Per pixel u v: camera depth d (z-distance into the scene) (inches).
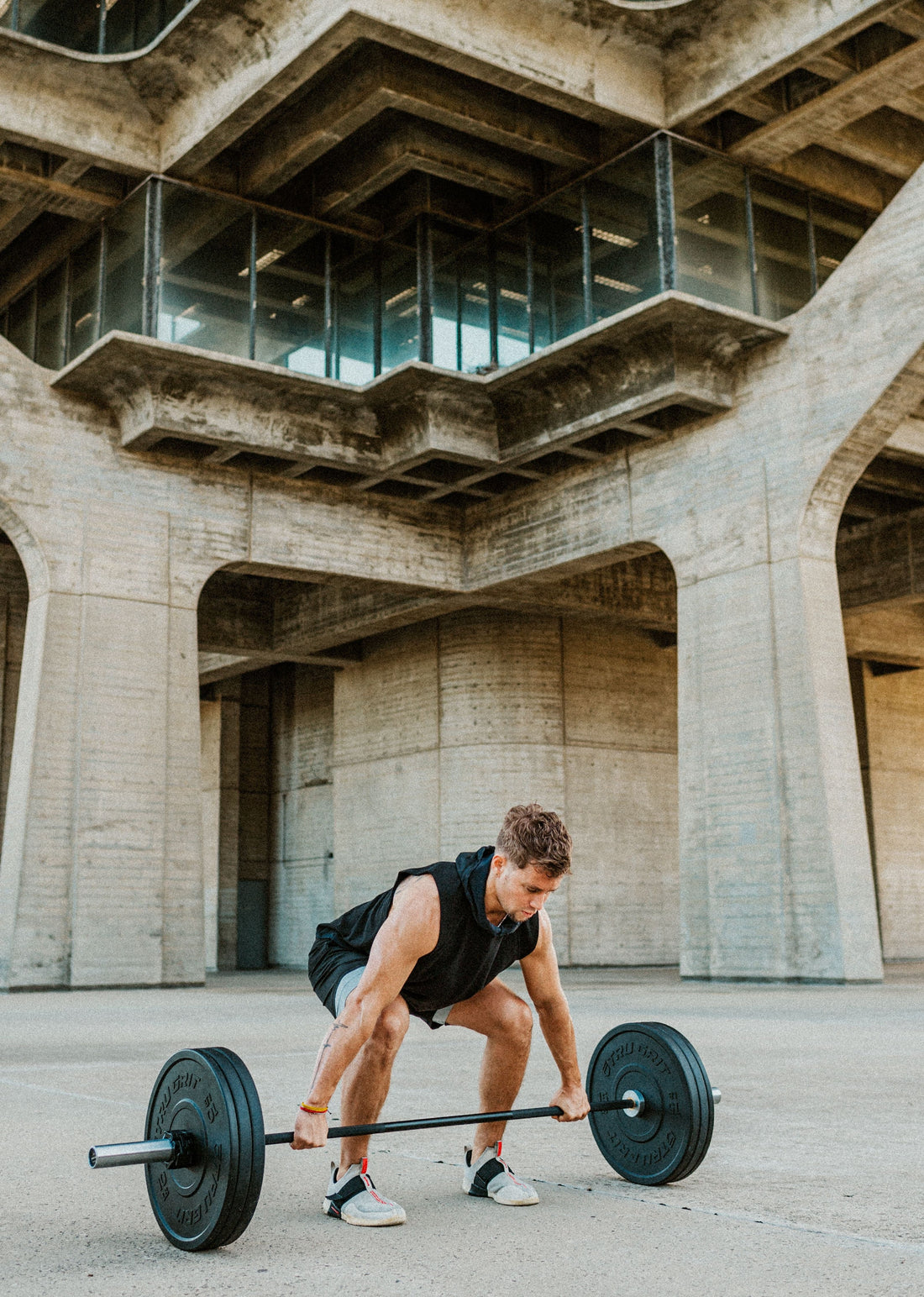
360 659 1314.0
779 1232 138.3
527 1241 135.2
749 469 841.5
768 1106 241.9
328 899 1364.4
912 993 658.8
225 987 877.2
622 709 1242.0
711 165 858.8
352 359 933.8
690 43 833.5
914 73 781.3
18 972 799.7
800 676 790.5
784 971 765.9
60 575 866.1
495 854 143.0
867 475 935.0
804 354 820.6
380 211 960.9
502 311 931.3
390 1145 202.4
